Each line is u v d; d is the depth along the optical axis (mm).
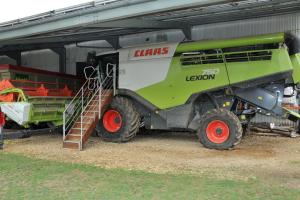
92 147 10094
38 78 13641
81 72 15234
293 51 9422
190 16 12344
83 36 15516
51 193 5602
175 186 5961
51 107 11586
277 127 12602
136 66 10914
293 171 7078
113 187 5910
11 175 6754
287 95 9664
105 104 10922
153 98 10664
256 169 7270
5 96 11203
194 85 10055
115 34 15711
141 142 11070
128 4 9234
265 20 13594
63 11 10812
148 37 16047
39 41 16359
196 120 10516
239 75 9430
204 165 7656
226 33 14352
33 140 11438
